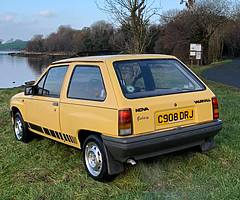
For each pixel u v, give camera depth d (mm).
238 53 56906
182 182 5094
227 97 13484
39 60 71312
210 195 4547
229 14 52156
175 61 6055
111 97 5004
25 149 6930
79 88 5691
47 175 5562
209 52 47031
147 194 4668
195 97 5582
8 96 16016
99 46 29625
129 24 14766
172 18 46812
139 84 5289
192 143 5535
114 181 5258
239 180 5020
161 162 5797
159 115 5133
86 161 5500
